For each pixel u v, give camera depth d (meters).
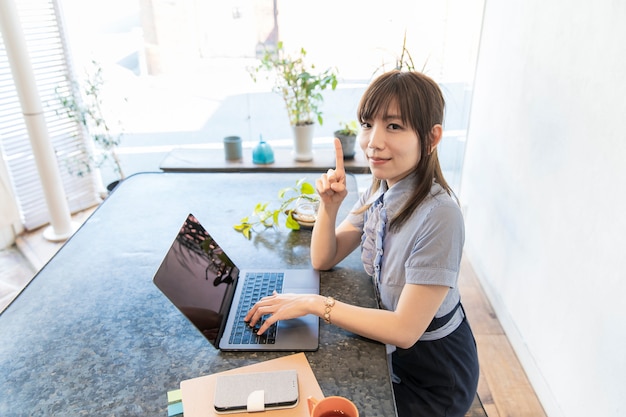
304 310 1.10
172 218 1.69
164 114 3.26
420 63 2.95
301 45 2.99
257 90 3.16
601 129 1.49
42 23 2.92
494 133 2.44
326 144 3.19
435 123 1.08
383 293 1.21
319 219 1.34
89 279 1.36
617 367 1.38
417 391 1.26
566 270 1.69
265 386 0.95
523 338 2.06
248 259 1.44
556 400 1.77
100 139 3.09
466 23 2.80
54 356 1.08
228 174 2.07
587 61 1.58
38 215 3.17
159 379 1.00
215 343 1.08
